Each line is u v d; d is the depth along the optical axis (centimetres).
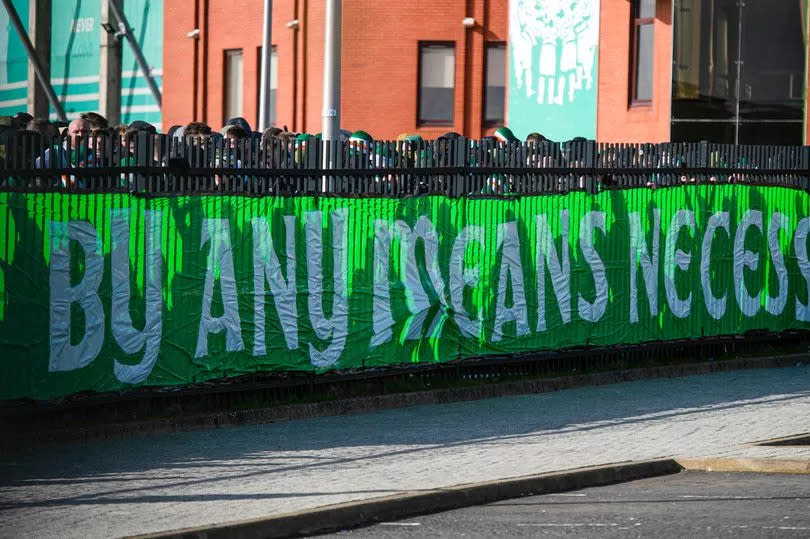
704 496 1462
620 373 2312
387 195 2038
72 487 1416
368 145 2008
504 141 2192
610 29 4191
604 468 1555
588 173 2292
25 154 1636
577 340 2289
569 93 4312
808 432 1817
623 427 1848
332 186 1972
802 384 2281
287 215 1920
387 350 2050
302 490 1414
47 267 1661
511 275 2197
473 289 2148
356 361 2011
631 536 1261
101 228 1714
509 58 4472
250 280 1883
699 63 4003
